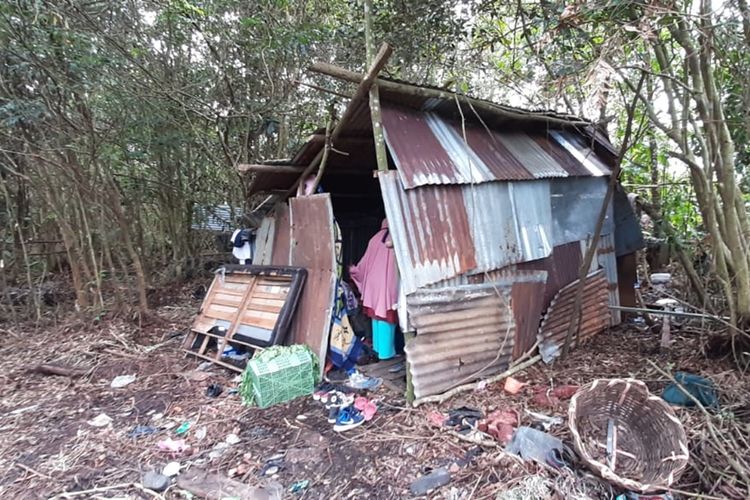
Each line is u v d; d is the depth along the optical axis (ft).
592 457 7.51
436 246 10.44
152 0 17.51
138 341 15.34
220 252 25.44
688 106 11.16
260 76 20.99
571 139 16.02
